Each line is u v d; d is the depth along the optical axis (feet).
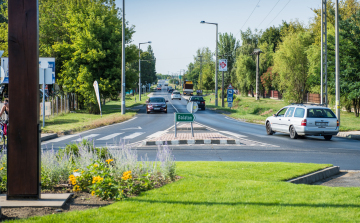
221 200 19.17
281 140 58.34
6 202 18.26
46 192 21.15
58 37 157.69
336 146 51.11
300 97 163.43
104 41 137.59
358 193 20.90
